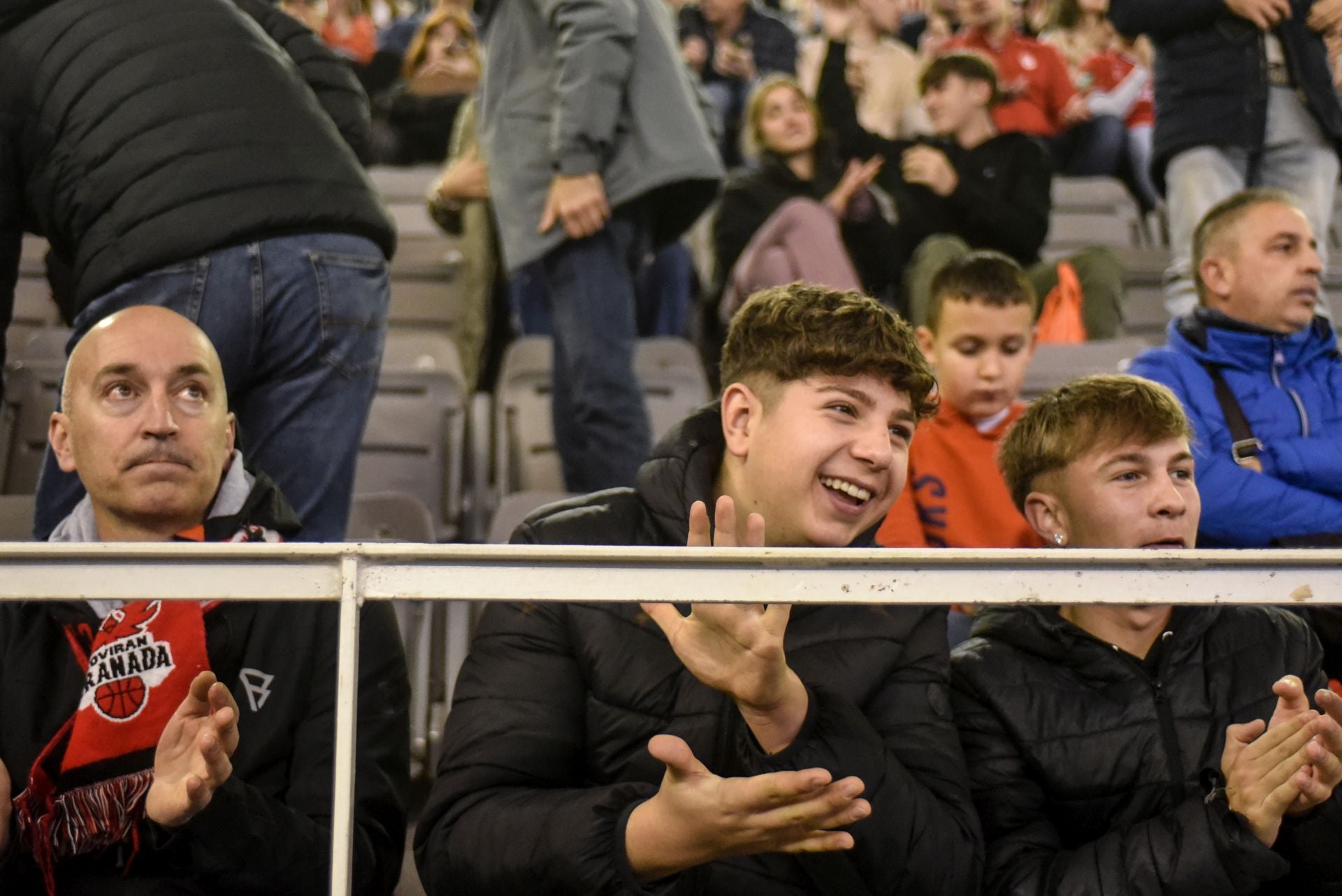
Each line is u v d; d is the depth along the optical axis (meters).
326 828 1.65
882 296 4.30
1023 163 4.41
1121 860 1.53
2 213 2.28
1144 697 1.73
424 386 3.83
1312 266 2.61
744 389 1.62
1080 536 1.90
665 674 1.58
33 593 1.08
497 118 3.29
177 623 1.71
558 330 3.24
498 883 1.45
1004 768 1.70
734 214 4.28
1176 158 3.70
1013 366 2.69
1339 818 1.51
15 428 3.52
